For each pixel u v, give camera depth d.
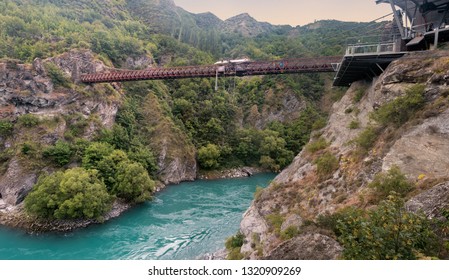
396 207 8.65
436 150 14.90
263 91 90.50
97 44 64.44
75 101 45.72
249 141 67.50
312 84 93.75
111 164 38.19
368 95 27.50
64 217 30.08
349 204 16.52
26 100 41.22
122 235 28.78
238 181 55.62
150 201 40.19
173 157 53.22
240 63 46.97
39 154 36.78
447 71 17.58
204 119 68.62
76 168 34.66
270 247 16.44
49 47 54.59
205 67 49.09
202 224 32.00
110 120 49.78
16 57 51.69
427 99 17.80
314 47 123.38
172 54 95.75
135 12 143.75
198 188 48.94
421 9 25.52
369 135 20.44
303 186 24.23
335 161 22.97
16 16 70.81
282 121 84.25
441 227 8.80
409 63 21.83
